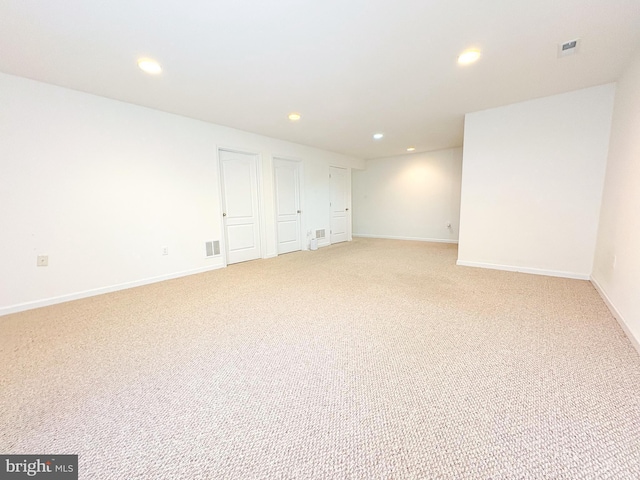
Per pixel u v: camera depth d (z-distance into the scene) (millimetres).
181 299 2887
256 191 4879
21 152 2582
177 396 1409
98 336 2070
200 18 1769
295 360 1722
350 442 1116
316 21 1823
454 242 6633
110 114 3100
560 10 1752
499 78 2750
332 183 6676
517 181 3582
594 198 3139
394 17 1799
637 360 1634
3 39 1963
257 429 1193
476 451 1059
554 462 1007
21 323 2318
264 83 2752
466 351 1777
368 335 2025
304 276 3762
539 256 3543
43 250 2736
